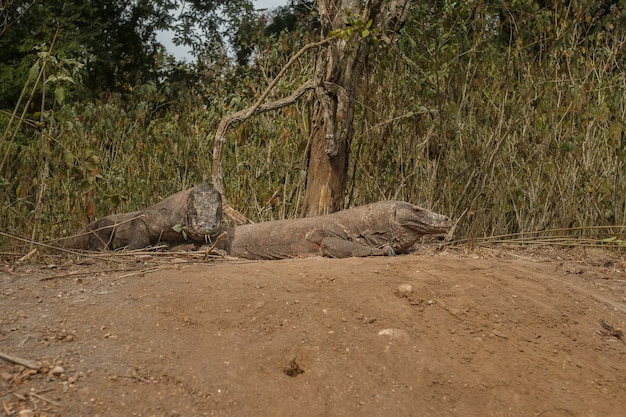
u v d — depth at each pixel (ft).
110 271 19.83
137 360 14.42
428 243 27.61
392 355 15.35
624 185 29.55
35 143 29.60
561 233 29.32
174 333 15.61
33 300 17.17
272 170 31.48
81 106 35.99
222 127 26.71
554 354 16.38
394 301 17.34
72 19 59.98
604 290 20.93
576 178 29.58
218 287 17.85
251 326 16.06
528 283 19.62
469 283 18.81
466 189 28.76
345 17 26.94
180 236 25.46
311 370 14.60
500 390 14.87
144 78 66.49
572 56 30.94
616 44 32.83
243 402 13.46
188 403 13.28
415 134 29.09
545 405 14.61
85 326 15.72
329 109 26.71
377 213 24.12
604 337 17.47
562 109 28.68
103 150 33.60
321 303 17.17
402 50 28.68
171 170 32.63
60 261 21.86
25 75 55.72
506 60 30.50
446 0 28.58
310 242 24.31
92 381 13.57
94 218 28.76
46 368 13.87
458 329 16.72
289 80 33.94
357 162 29.68
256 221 30.30
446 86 28.35
